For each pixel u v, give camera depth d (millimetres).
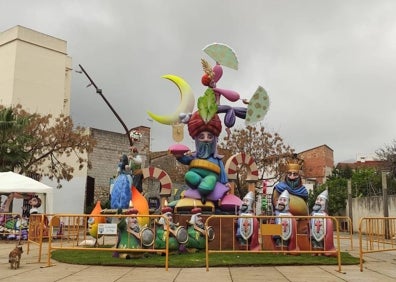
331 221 13695
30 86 36969
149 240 12383
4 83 36750
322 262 12078
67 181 30906
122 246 12328
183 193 16250
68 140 28531
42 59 38000
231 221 14898
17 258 11352
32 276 10125
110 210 13594
